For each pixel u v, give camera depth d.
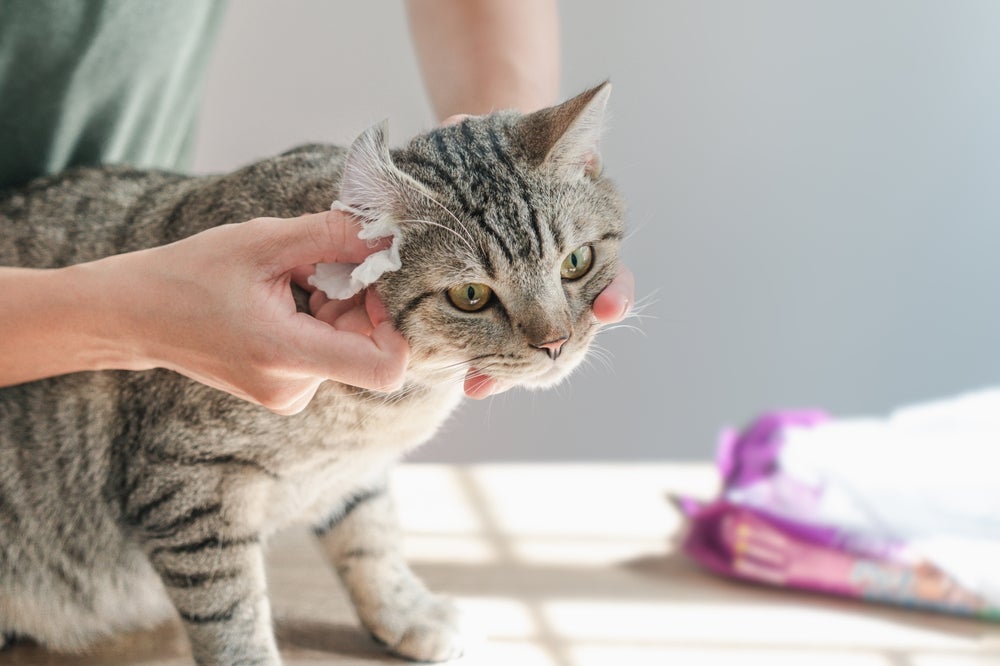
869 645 1.89
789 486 2.30
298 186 1.59
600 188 1.56
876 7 2.73
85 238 1.72
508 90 1.92
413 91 2.70
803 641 1.89
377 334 1.27
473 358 1.46
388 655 1.76
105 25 1.73
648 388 2.97
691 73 2.76
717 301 2.93
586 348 1.53
